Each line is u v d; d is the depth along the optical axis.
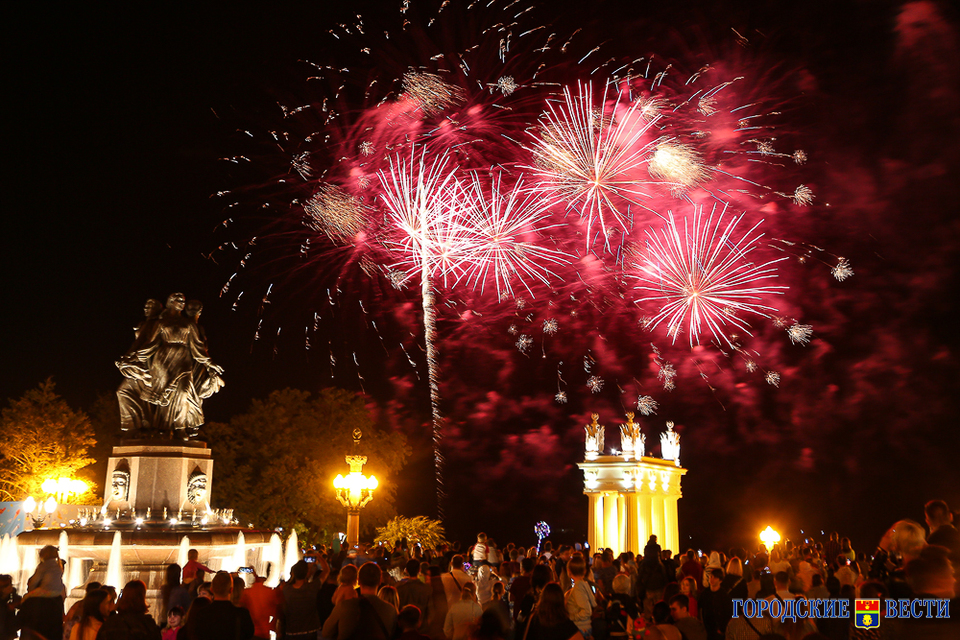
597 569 20.66
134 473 24.31
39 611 12.45
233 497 50.09
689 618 11.79
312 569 14.91
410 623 10.66
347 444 52.69
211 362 26.45
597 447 47.34
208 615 10.42
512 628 14.77
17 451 47.34
